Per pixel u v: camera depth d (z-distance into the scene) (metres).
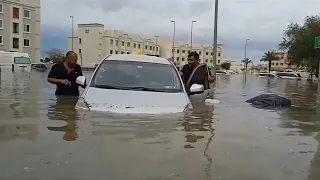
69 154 3.21
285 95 13.04
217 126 4.79
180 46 116.62
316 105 8.65
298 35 48.28
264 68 143.12
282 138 4.28
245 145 3.81
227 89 15.49
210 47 120.81
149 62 7.02
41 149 3.34
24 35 69.19
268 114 6.43
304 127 5.13
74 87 7.88
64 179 2.63
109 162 3.04
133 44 106.38
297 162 3.27
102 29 100.88
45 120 4.66
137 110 5.20
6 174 2.70
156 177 2.73
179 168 2.96
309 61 47.94
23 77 21.02
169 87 6.25
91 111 5.13
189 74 8.48
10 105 6.17
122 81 6.22
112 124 4.43
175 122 4.73
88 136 3.85
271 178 2.82
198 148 3.58
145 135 3.99
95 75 6.43
